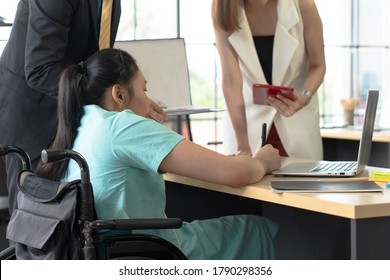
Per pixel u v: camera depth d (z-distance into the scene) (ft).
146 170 6.28
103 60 6.41
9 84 8.37
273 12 9.34
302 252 8.08
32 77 7.88
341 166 7.60
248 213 8.97
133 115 6.20
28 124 8.32
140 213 6.28
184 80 11.05
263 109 9.61
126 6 16.53
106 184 6.13
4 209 8.71
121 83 6.42
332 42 19.98
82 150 6.24
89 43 8.41
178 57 11.06
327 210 5.36
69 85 6.38
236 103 9.38
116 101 6.40
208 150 6.29
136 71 6.56
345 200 5.36
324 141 14.48
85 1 8.11
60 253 5.39
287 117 8.96
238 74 9.40
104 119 6.17
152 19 16.90
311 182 6.46
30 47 7.84
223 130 9.99
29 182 5.99
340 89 20.13
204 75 17.69
